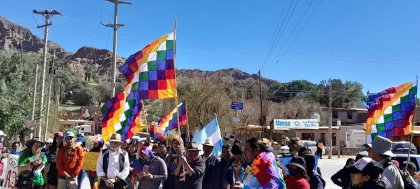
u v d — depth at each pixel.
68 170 9.78
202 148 8.88
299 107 71.88
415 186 6.30
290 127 52.38
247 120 60.34
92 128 64.19
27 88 36.50
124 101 10.20
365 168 4.50
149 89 9.17
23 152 10.16
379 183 4.45
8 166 11.90
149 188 8.38
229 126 48.12
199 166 7.62
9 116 32.31
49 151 10.65
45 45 35.88
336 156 44.72
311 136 55.22
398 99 8.73
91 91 110.06
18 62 42.66
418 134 34.12
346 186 5.55
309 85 101.56
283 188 5.16
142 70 9.29
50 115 41.47
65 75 105.88
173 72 9.09
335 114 72.50
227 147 7.58
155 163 8.44
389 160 5.67
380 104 8.96
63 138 10.60
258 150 5.50
